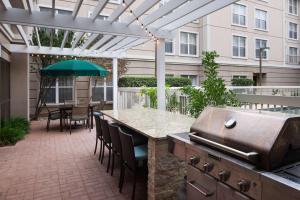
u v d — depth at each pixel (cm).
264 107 356
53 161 393
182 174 249
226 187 152
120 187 282
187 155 192
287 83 1591
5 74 635
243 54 1408
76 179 321
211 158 161
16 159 403
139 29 472
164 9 371
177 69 1215
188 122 314
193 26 1270
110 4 927
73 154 433
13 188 294
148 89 641
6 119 644
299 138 137
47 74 621
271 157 124
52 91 912
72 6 906
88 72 630
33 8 390
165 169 242
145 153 279
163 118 351
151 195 245
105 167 365
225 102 372
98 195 276
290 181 113
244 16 1406
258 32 1455
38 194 278
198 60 1276
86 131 641
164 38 497
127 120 332
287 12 1593
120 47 670
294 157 135
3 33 559
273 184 117
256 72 1448
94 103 978
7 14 376
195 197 187
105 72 671
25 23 388
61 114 639
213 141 164
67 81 938
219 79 391
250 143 136
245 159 137
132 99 770
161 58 514
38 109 838
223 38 1318
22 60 725
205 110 199
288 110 309
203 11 385
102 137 393
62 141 530
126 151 266
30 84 860
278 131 129
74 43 608
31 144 502
